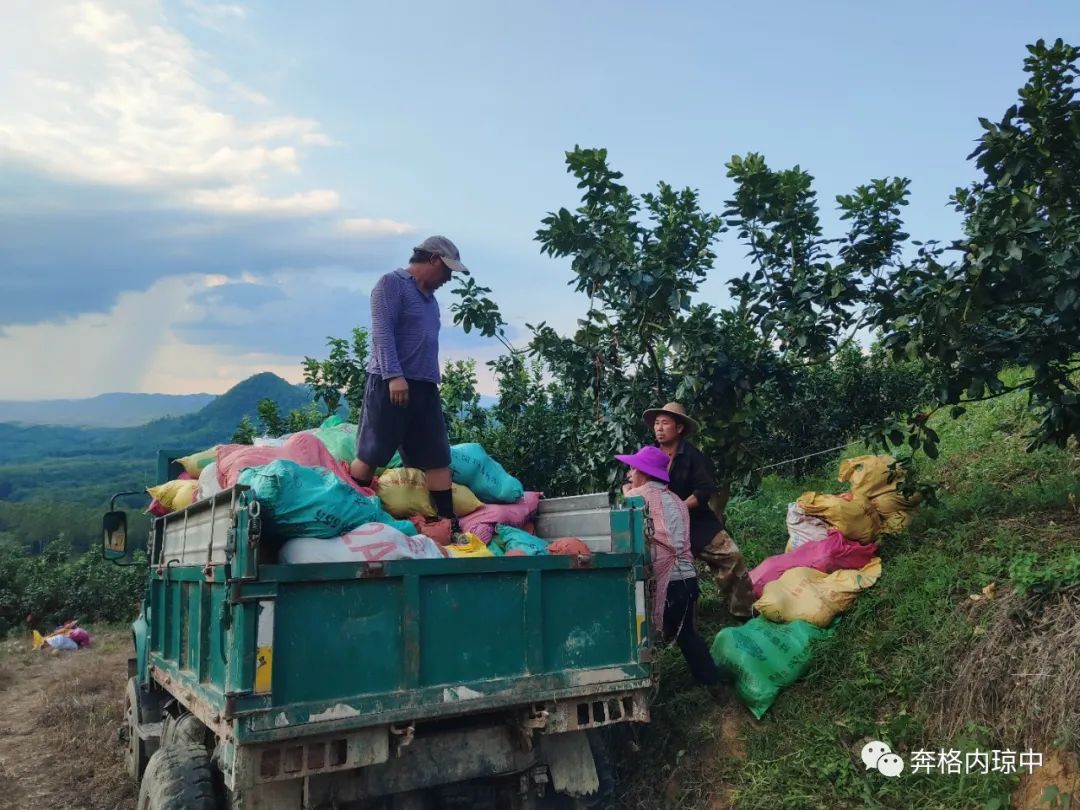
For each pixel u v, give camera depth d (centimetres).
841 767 414
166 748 392
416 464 500
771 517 855
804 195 645
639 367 715
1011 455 748
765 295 652
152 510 580
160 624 538
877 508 593
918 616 480
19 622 2022
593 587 402
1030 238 461
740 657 491
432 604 350
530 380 948
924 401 585
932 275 502
